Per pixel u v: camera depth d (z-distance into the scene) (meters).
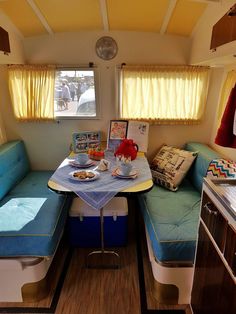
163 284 1.70
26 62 2.69
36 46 2.63
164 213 1.99
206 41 2.18
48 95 2.72
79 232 2.28
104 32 2.60
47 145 2.95
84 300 1.78
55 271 2.04
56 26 2.45
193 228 1.76
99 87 2.77
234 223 0.99
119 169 1.98
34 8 2.09
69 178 1.88
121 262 2.15
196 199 2.25
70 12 2.20
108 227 2.26
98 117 2.87
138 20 2.35
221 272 1.12
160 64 2.69
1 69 2.65
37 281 1.73
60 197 2.27
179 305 1.74
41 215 1.95
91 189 1.70
